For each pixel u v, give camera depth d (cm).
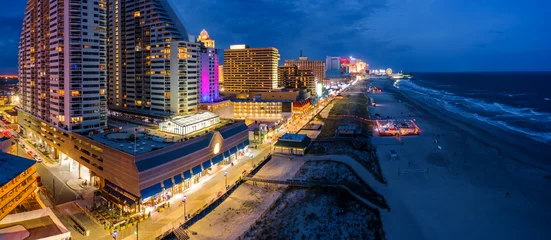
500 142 16300
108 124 13775
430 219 8569
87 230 7725
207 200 9550
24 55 15800
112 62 18500
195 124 12262
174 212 8831
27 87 15775
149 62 16675
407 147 15225
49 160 13125
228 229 8150
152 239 7550
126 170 9019
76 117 11731
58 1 11581
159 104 16362
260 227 8194
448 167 12425
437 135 17588
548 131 19088
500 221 8494
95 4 11912
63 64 11681
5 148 13275
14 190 8244
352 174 11488
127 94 17950
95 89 12088
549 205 9344
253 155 13962
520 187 10612
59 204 9250
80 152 11131
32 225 6962
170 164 9706
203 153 11162
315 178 11225
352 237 7650
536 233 7931
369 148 15125
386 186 10588
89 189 10319
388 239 7656
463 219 8588
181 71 15862
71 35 11462
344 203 9244
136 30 17062
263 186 10800
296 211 8888
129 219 8194
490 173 11812
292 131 19338
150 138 10894
